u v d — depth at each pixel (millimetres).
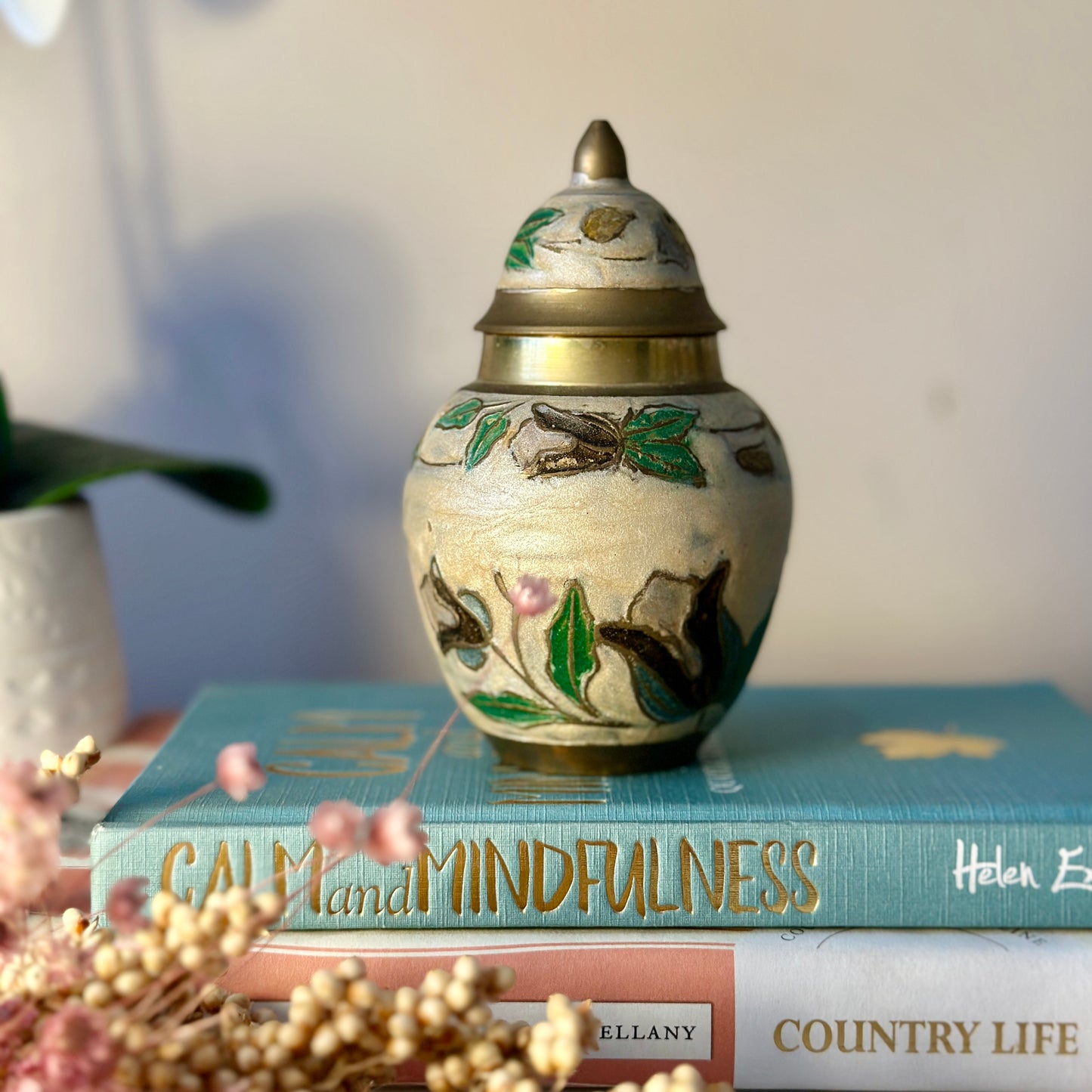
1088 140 724
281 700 653
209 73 730
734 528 477
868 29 720
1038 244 733
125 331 751
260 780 340
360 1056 385
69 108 732
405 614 777
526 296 492
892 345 743
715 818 463
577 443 466
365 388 756
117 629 669
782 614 770
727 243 735
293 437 761
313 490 767
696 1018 453
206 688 685
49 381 753
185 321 750
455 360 750
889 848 463
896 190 731
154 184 739
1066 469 752
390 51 727
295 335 751
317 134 735
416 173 736
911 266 737
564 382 483
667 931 464
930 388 747
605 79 725
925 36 720
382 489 765
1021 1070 452
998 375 745
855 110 726
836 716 621
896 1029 451
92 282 748
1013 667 771
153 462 631
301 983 457
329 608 777
